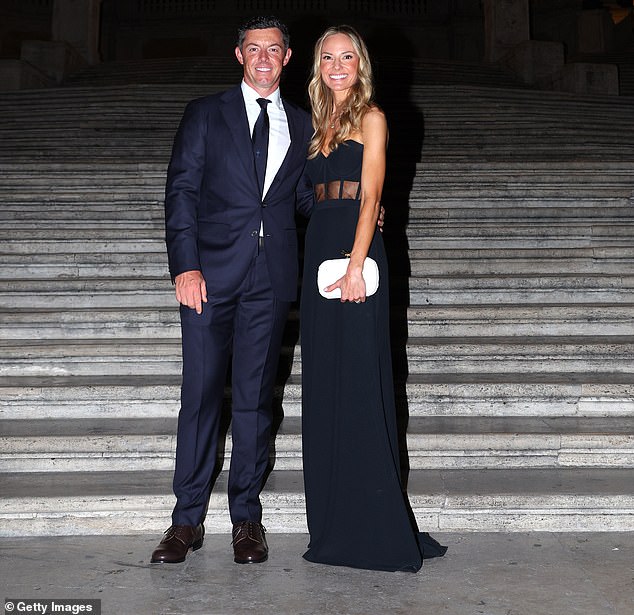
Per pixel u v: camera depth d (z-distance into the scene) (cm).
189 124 320
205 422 321
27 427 405
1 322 507
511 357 471
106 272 584
